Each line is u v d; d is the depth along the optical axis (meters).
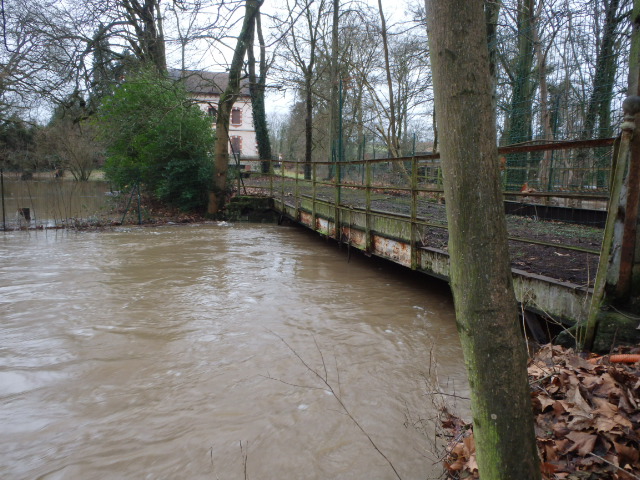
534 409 2.62
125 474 2.75
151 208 17.83
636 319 3.21
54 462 2.88
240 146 45.62
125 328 5.28
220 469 2.78
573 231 7.04
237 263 9.02
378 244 7.79
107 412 3.47
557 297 3.98
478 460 1.36
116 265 8.78
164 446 3.02
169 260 9.31
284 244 11.48
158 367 4.25
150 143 16.30
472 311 1.29
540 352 3.46
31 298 6.48
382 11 16.33
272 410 3.46
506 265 1.30
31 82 17.34
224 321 5.52
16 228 14.00
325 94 26.58
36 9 14.64
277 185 19.92
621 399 2.40
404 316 5.70
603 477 2.06
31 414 3.46
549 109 10.48
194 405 3.55
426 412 3.38
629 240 3.28
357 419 3.31
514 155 11.27
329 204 10.14
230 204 16.53
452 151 1.29
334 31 19.95
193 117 16.59
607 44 9.42
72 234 13.13
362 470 2.74
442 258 5.86
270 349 4.66
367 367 4.21
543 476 2.10
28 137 29.53
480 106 1.25
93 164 31.00
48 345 4.78
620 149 3.01
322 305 6.18
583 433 2.29
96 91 18.61
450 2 1.25
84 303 6.25
